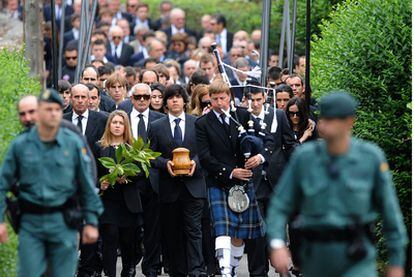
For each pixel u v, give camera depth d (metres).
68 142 18.03
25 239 17.94
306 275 15.99
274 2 40.22
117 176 24.20
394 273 15.78
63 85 27.28
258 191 24.30
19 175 18.06
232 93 24.22
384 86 24.33
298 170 15.95
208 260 25.72
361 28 24.84
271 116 24.80
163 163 24.70
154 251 25.52
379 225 24.20
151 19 51.81
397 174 24.16
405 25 24.38
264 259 24.34
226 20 49.88
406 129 24.25
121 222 24.47
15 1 44.56
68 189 18.00
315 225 15.81
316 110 26.83
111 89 29.17
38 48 30.86
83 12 30.58
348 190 15.76
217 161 23.81
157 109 27.66
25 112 19.16
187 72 36.78
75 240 18.20
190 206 24.67
